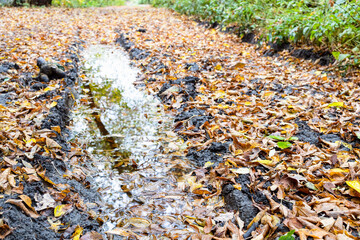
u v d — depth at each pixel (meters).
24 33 6.41
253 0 6.78
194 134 2.81
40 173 2.04
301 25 5.06
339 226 1.65
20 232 1.57
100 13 11.12
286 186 2.00
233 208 1.93
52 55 4.89
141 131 2.99
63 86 3.75
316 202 1.84
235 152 2.40
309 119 2.90
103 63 5.22
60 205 1.86
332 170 2.11
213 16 8.05
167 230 1.81
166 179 2.29
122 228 1.82
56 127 2.70
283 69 4.55
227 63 4.77
